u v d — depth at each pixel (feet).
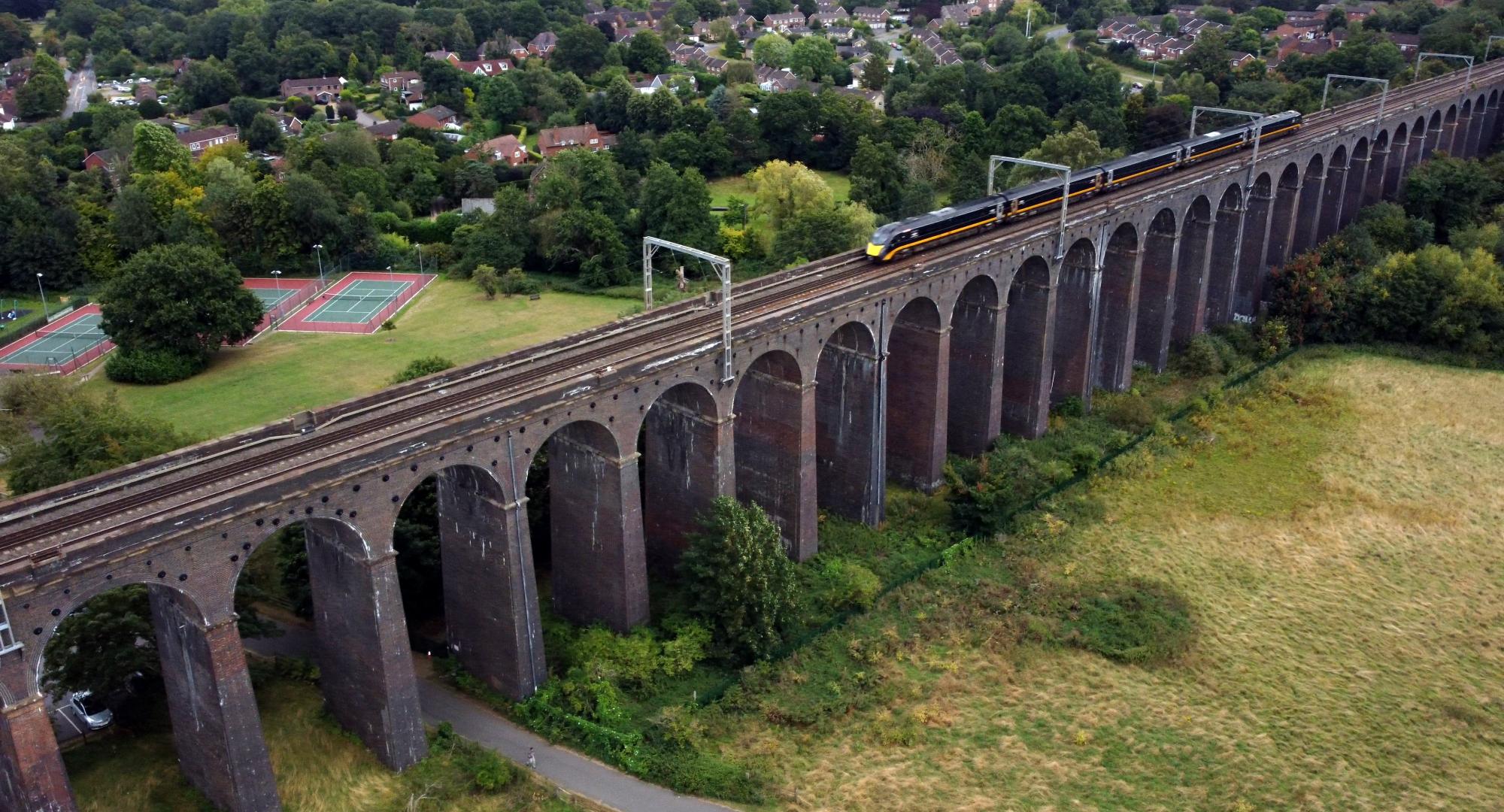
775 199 416.05
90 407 211.00
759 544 187.21
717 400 190.49
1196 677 186.60
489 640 176.96
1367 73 531.09
